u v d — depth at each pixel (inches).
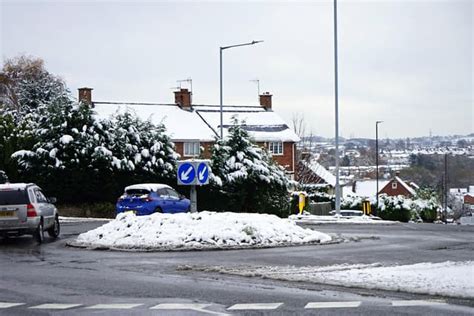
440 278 498.0
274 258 664.4
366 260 645.3
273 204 1641.2
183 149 2488.9
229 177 1572.3
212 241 772.0
